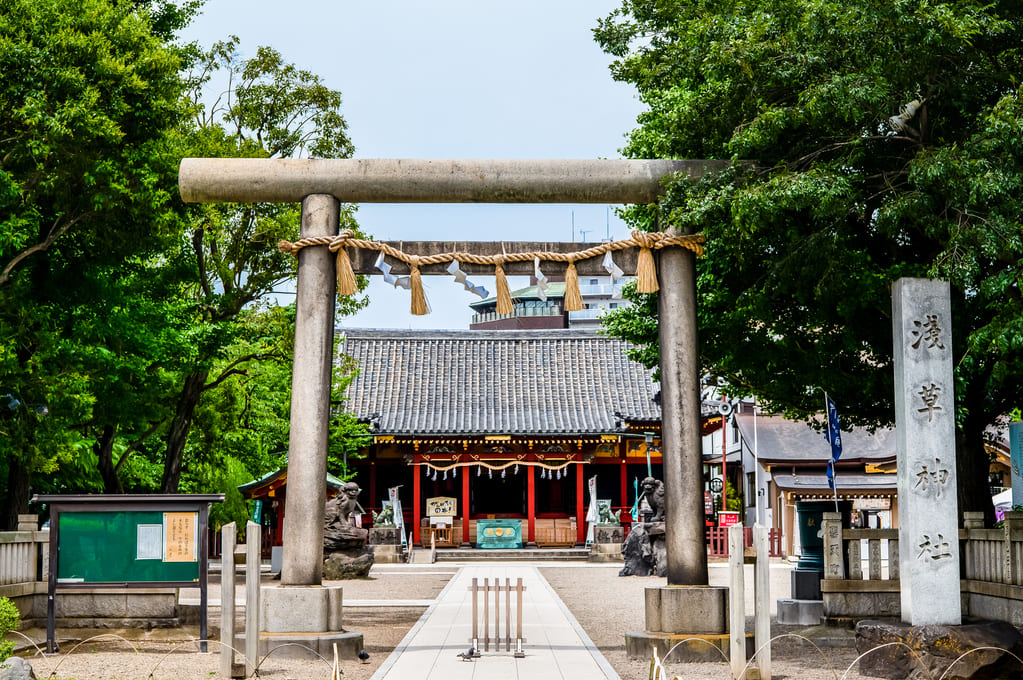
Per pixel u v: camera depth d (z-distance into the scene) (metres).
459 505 52.62
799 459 45.03
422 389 52.00
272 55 28.11
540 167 15.75
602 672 13.45
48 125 18.00
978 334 13.91
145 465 35.78
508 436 48.16
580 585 30.09
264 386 39.88
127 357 24.95
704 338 19.80
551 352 54.38
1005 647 13.05
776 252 15.96
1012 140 13.50
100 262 22.83
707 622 14.80
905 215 14.45
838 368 18.12
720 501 56.50
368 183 15.72
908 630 13.34
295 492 15.20
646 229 19.25
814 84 14.41
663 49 17.83
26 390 20.92
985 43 14.98
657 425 48.44
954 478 13.82
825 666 14.02
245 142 28.03
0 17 18.38
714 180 15.03
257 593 13.52
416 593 26.80
